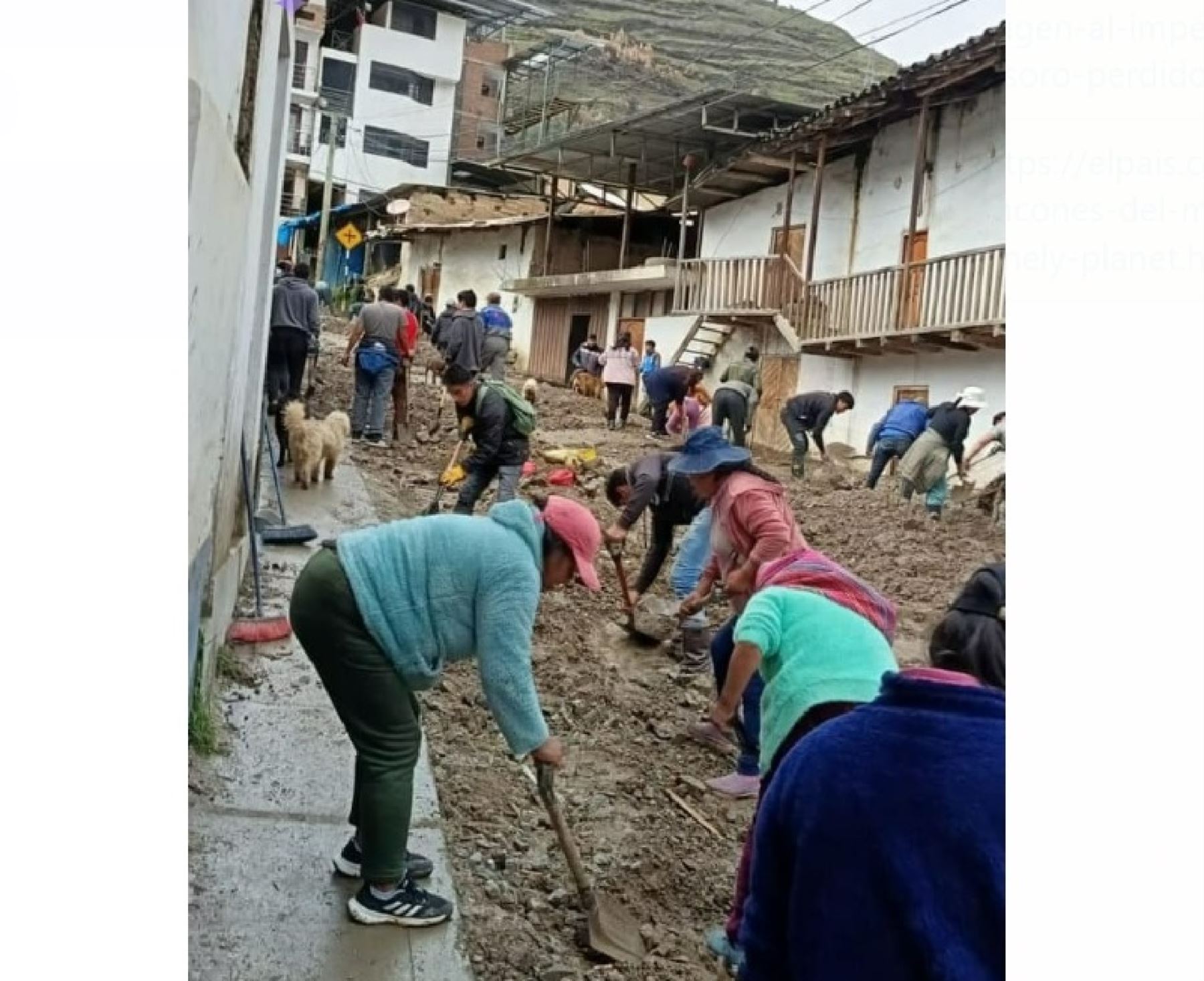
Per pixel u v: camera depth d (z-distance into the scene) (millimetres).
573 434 15492
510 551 2965
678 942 3373
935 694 1671
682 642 6293
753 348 15031
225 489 4453
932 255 15805
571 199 27859
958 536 9750
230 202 3248
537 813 4070
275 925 2973
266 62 4691
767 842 1743
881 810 1589
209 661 3967
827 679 2650
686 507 6090
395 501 8305
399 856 3074
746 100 19812
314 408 11922
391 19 42062
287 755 3922
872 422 16219
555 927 3342
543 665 5695
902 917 1532
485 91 47062
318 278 30250
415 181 42406
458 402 7031
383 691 2977
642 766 4719
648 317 21953
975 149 15039
